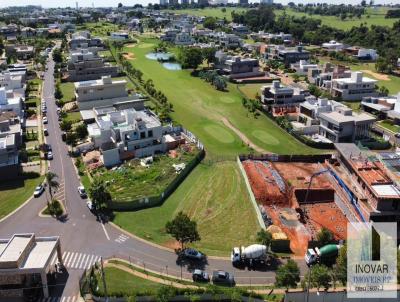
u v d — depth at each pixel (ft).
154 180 358.23
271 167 398.21
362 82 639.35
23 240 238.07
